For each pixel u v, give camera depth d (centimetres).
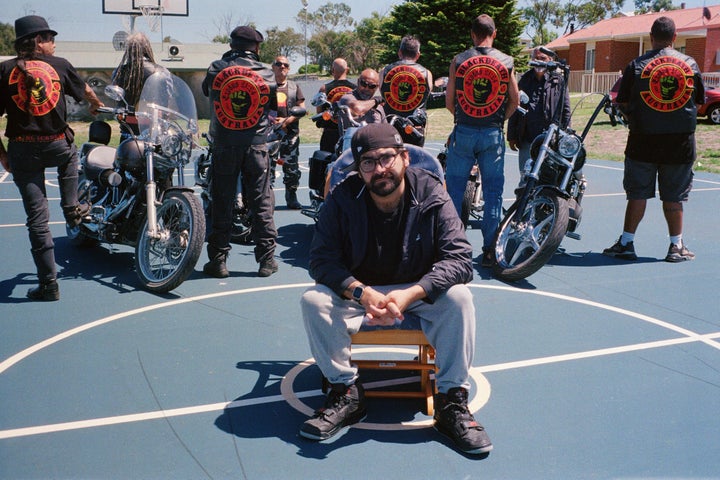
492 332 483
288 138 931
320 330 341
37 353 442
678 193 659
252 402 378
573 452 327
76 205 614
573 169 643
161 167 589
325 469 313
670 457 322
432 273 338
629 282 603
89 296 561
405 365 370
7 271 632
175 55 3372
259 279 613
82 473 307
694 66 635
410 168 356
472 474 309
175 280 554
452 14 3859
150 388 393
